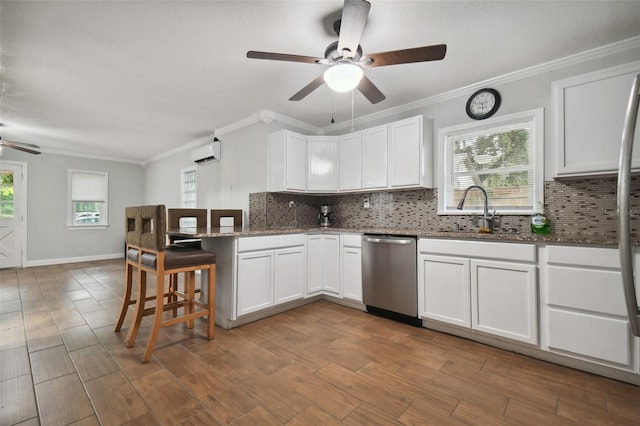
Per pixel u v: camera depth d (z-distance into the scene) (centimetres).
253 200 407
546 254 210
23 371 197
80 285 428
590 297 193
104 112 385
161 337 253
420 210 339
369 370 201
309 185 383
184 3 188
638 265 183
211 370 200
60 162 615
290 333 262
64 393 174
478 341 246
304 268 329
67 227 622
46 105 358
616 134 204
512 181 286
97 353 223
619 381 189
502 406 165
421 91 318
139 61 258
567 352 203
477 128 301
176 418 154
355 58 194
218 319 281
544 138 261
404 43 229
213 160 479
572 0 184
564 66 253
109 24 208
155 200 673
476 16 199
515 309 221
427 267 268
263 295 289
